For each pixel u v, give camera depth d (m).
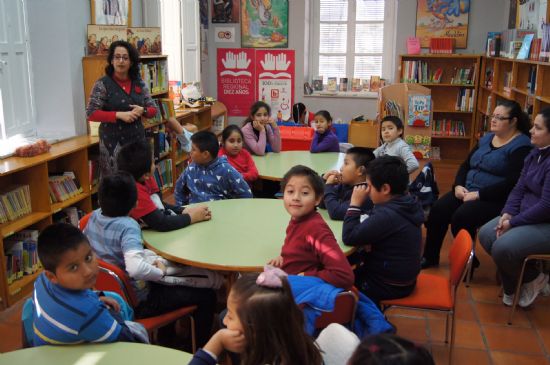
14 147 3.59
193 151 3.19
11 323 3.01
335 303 1.85
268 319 1.20
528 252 2.93
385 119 4.21
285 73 7.93
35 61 4.20
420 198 3.90
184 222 2.55
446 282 2.60
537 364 2.66
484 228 3.32
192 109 6.26
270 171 3.84
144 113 4.09
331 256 1.94
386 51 8.00
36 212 3.54
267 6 7.73
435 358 2.71
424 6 7.39
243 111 8.10
